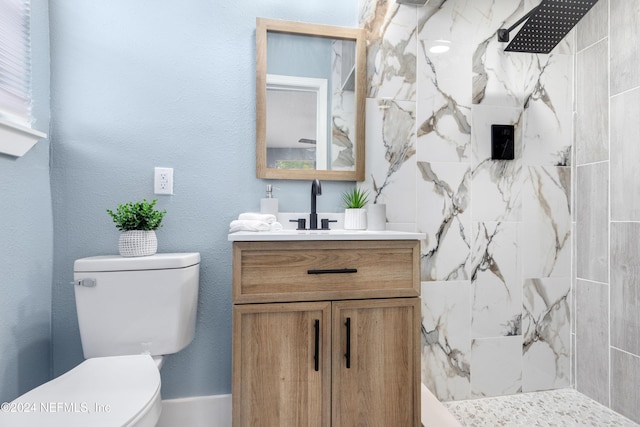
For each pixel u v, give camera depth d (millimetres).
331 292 1119
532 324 1758
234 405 1048
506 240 1738
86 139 1413
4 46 1135
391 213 1633
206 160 1514
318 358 1098
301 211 1593
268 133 1547
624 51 1550
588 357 1701
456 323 1680
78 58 1408
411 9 1667
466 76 1705
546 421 1485
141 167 1456
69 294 1397
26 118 1235
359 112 1603
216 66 1522
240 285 1065
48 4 1376
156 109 1471
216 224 1522
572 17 1473
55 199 1387
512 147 1729
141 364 1073
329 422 1100
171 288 1271
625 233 1536
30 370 1258
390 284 1167
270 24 1536
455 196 1690
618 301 1559
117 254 1427
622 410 1527
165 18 1480
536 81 1773
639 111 1488
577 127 1784
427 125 1670
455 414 1543
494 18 1733
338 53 1616
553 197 1786
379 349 1147
